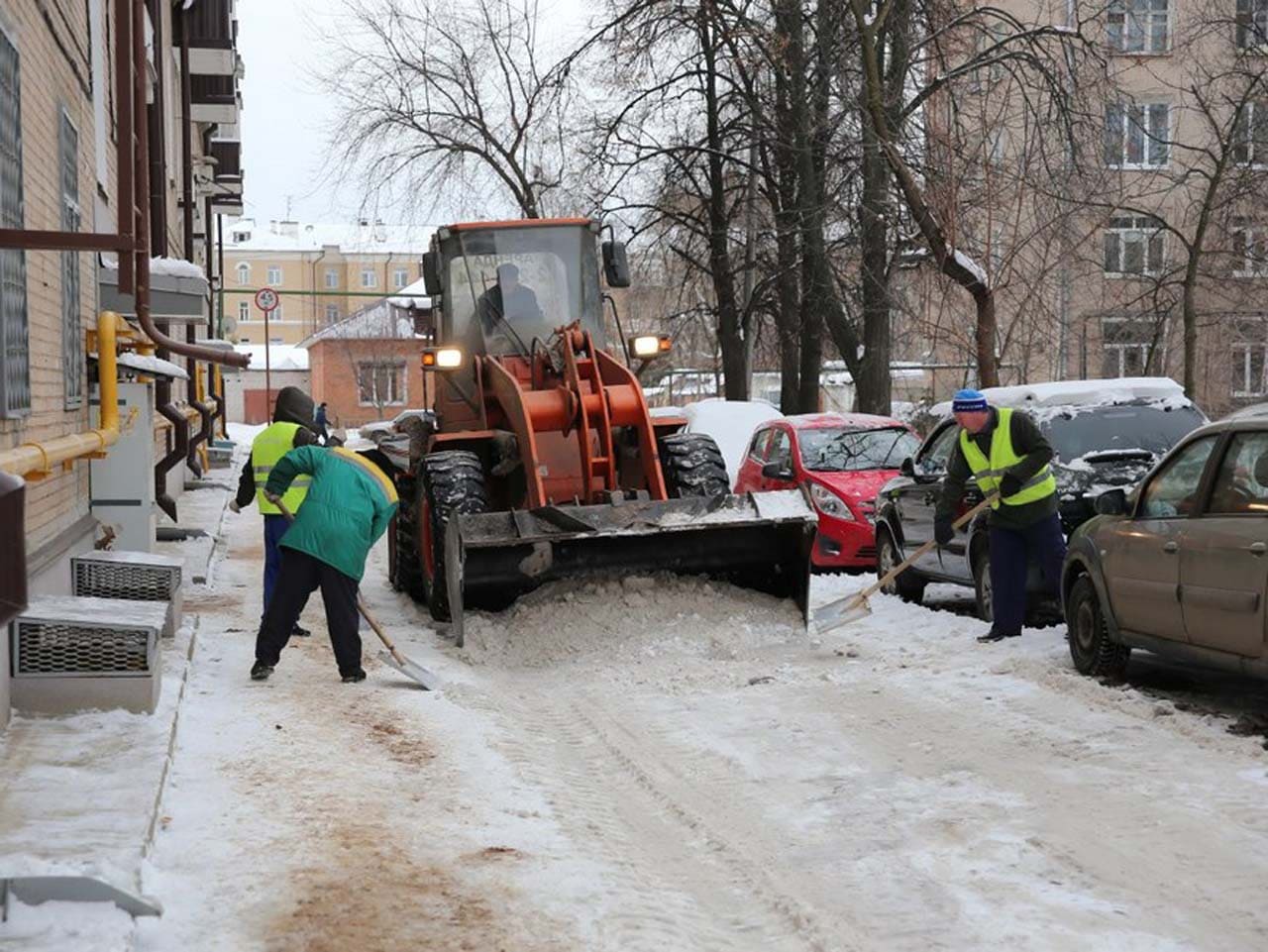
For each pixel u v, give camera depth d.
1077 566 9.59
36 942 4.47
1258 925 5.00
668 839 6.27
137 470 12.98
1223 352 33.34
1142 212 27.55
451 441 12.34
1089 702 8.49
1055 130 22.62
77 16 12.20
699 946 4.89
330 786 6.72
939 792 6.78
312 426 11.45
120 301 14.49
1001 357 20.69
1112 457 11.47
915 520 13.45
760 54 26.03
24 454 8.07
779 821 6.46
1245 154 28.86
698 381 44.16
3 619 2.84
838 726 8.20
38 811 5.70
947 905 5.28
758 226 29.12
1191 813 6.26
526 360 12.44
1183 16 33.16
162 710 7.71
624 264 12.93
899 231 24.89
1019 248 20.34
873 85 21.62
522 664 10.42
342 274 112.75
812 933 5.04
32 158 9.55
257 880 5.37
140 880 4.99
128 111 11.29
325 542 9.31
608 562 10.99
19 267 8.74
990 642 10.70
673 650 10.45
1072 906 5.22
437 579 11.84
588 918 5.08
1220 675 9.60
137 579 10.35
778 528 11.00
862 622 12.14
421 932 4.89
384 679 9.59
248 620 12.12
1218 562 7.89
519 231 12.98
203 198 42.09
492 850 5.82
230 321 46.47
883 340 25.95
